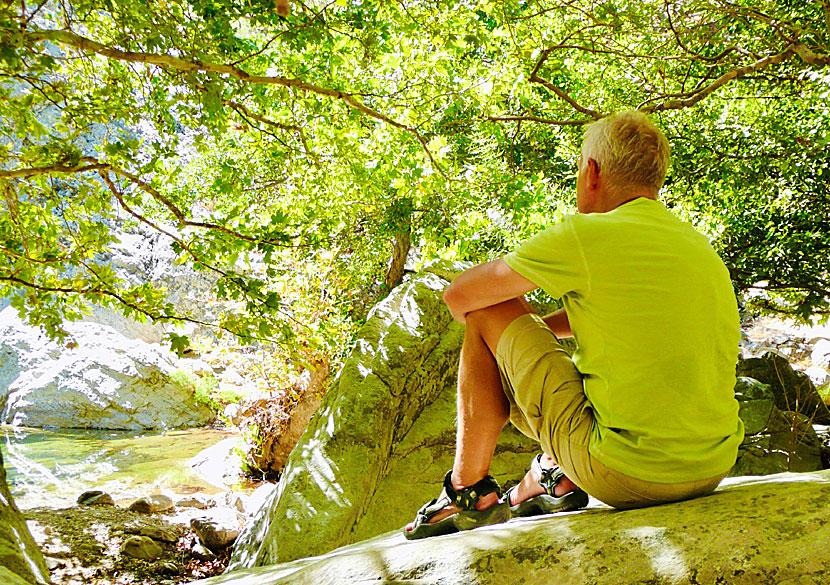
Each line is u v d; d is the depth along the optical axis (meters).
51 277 5.14
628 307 1.79
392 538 2.58
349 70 6.92
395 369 4.70
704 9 6.96
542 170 9.71
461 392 2.16
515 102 8.92
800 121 8.96
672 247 1.83
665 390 1.76
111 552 6.94
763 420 6.70
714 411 1.81
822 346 16.88
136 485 11.51
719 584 1.53
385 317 5.08
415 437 4.80
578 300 1.88
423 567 1.81
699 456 1.79
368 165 7.00
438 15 6.29
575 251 1.84
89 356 17.59
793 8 7.89
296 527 3.84
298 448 4.38
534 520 2.11
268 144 6.96
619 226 1.85
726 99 9.56
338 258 12.55
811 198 8.65
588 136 2.08
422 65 6.90
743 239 8.88
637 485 1.82
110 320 18.70
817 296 8.57
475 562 1.76
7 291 4.91
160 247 19.94
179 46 4.49
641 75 8.73
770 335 18.11
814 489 1.83
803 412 8.46
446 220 8.34
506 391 2.15
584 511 2.10
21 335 18.16
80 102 4.72
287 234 5.03
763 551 1.58
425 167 7.27
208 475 12.41
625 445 1.80
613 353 1.81
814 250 8.58
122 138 5.16
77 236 5.24
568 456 1.95
